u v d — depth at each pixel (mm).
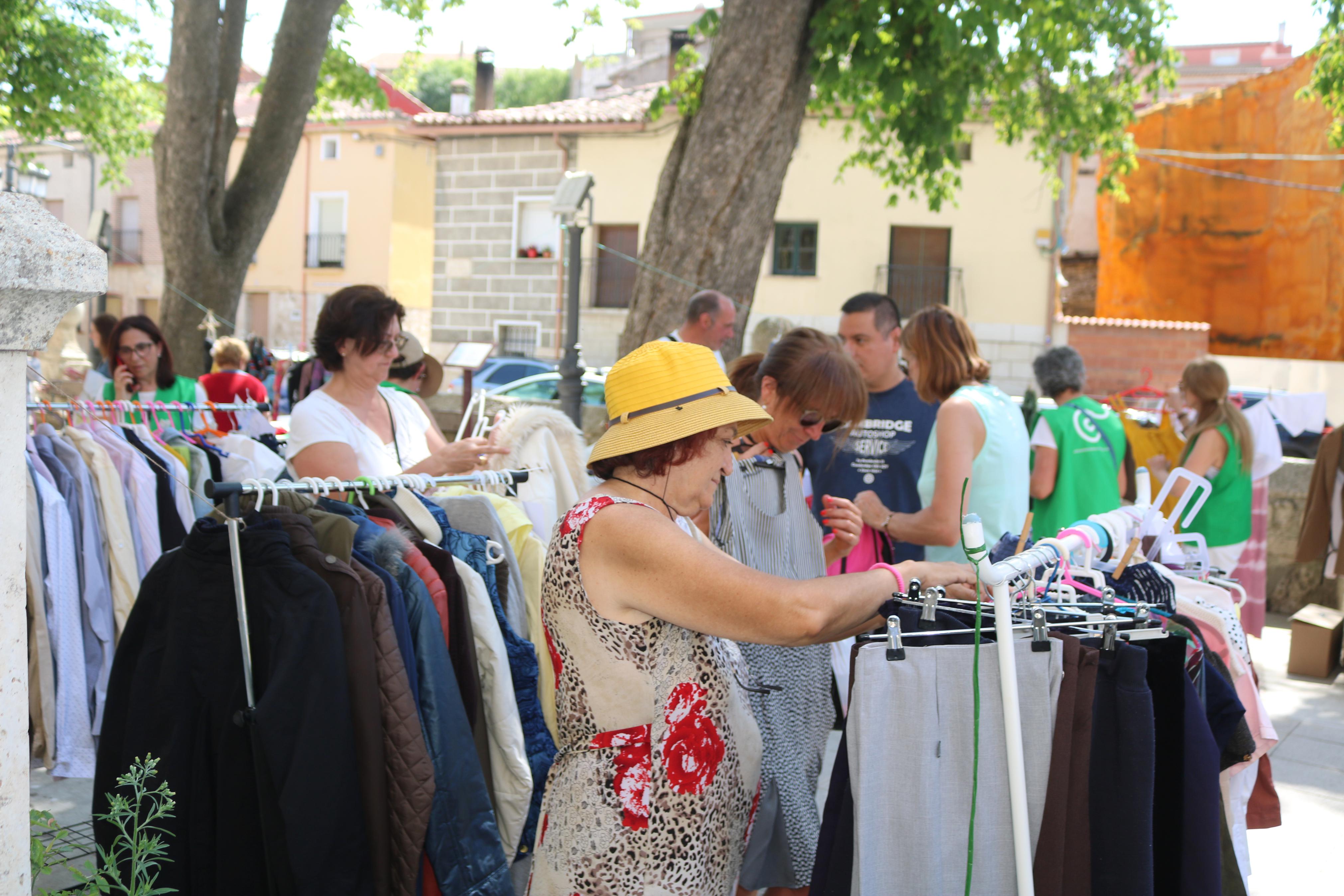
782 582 1622
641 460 1768
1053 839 1698
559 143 20109
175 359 10047
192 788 2168
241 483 2188
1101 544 2027
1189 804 1816
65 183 30391
